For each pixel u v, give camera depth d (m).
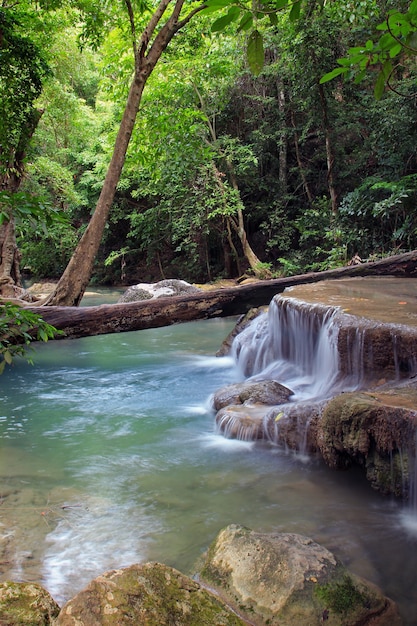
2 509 3.86
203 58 15.52
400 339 5.08
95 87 27.98
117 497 4.08
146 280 24.67
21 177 12.11
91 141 23.62
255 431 5.17
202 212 18.91
